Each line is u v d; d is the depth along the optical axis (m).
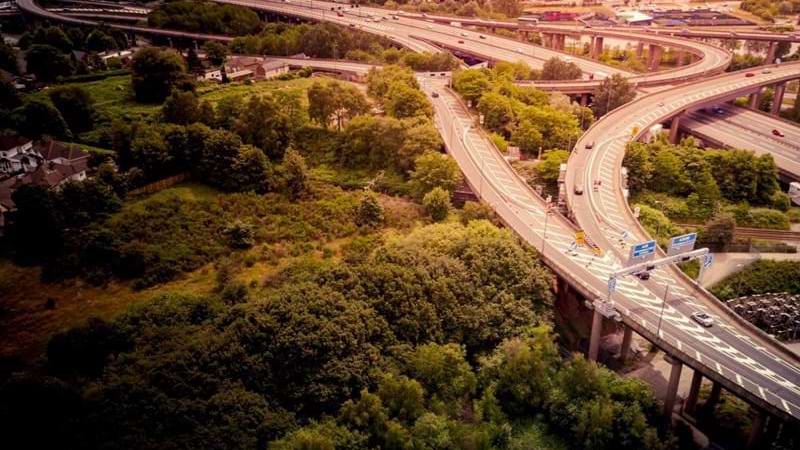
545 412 164.12
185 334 168.62
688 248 179.12
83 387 154.62
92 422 140.75
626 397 161.00
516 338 174.12
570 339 191.62
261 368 154.62
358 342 162.50
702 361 149.00
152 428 140.88
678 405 173.50
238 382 152.62
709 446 159.25
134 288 198.88
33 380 143.88
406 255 189.38
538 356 163.88
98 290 199.25
